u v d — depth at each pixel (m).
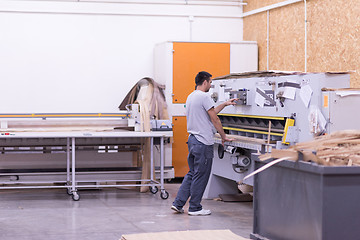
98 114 7.00
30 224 5.11
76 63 7.98
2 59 7.76
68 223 5.15
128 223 5.15
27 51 7.83
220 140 6.01
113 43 8.10
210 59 7.86
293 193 2.90
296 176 2.87
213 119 5.31
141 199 6.59
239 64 7.98
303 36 6.91
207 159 5.40
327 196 2.63
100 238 4.54
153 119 7.60
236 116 5.76
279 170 3.04
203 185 5.50
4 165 7.52
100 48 8.05
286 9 7.32
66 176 7.14
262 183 3.24
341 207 2.65
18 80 7.82
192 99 5.39
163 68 7.81
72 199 6.56
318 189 2.66
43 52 7.88
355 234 2.66
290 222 2.93
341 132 2.95
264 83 5.14
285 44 7.36
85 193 7.07
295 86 4.65
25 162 7.57
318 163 2.78
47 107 7.92
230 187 6.62
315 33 6.64
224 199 6.38
